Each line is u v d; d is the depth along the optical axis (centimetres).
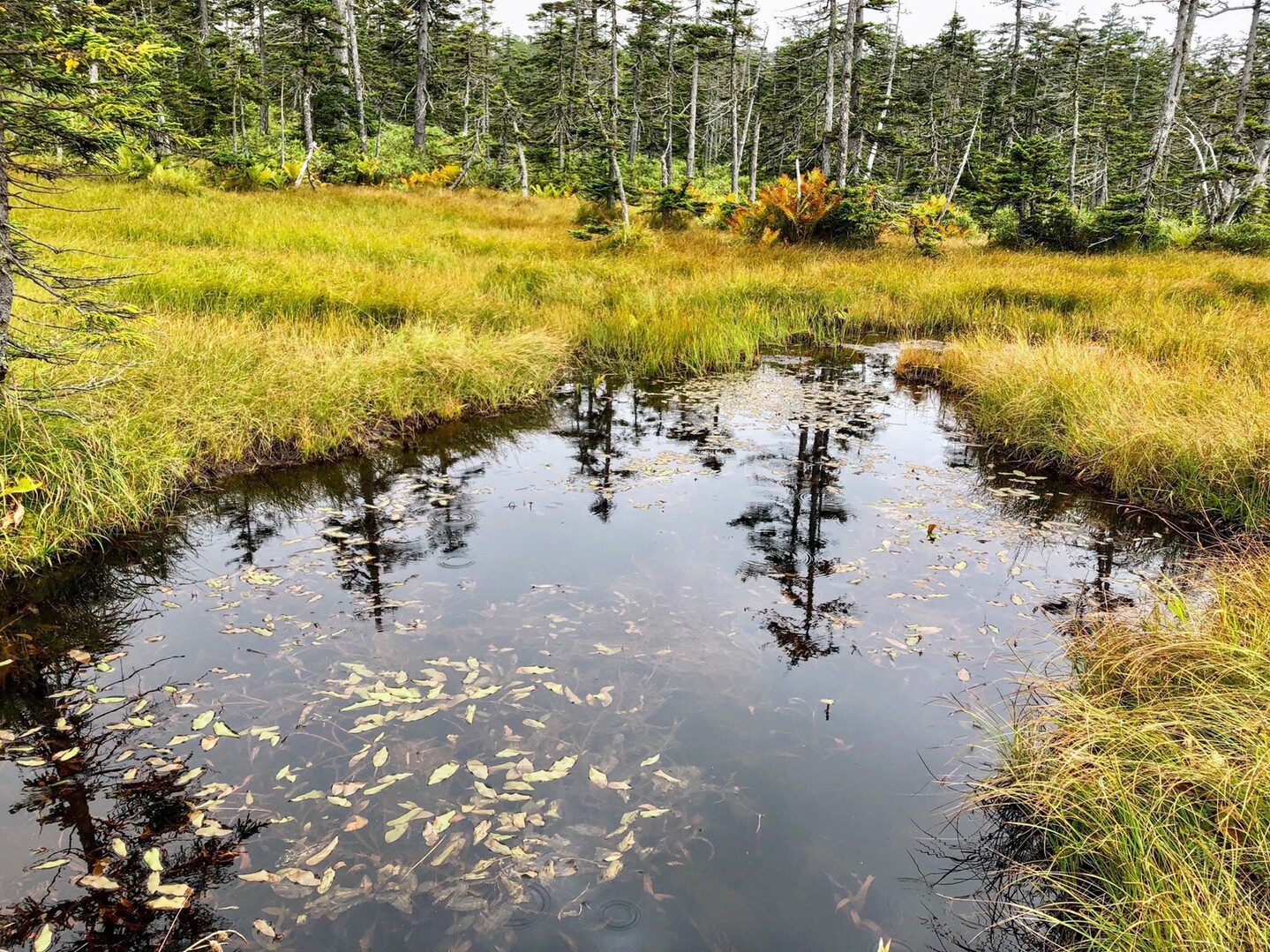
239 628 361
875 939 207
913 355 914
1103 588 407
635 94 3344
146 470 485
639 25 3091
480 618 371
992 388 721
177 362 604
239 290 834
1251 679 256
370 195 1936
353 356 698
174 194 1577
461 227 1653
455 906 216
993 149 3206
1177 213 2811
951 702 311
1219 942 175
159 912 212
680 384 856
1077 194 3272
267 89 2750
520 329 912
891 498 538
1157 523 498
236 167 1839
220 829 242
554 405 771
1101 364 696
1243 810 207
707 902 218
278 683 320
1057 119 3048
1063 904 212
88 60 348
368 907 215
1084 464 579
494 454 627
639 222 1894
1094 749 250
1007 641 356
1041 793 236
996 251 1797
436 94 3562
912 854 237
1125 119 3044
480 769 269
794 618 376
